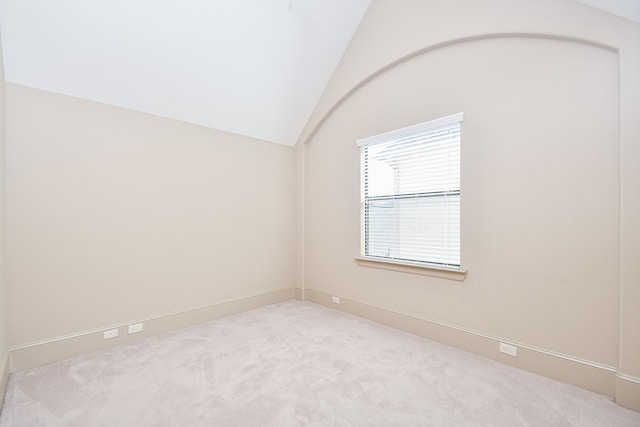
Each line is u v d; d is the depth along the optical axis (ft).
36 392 6.01
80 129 7.78
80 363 7.25
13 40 6.43
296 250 13.23
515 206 7.13
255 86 10.28
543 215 6.74
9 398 5.80
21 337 6.92
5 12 6.08
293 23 9.41
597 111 6.11
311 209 12.69
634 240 5.55
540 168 6.78
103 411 5.43
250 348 8.10
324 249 12.09
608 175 5.99
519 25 6.97
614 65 5.94
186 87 9.07
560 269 6.52
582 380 6.20
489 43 7.54
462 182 8.00
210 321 10.30
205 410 5.48
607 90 6.01
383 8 9.77
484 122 7.61
